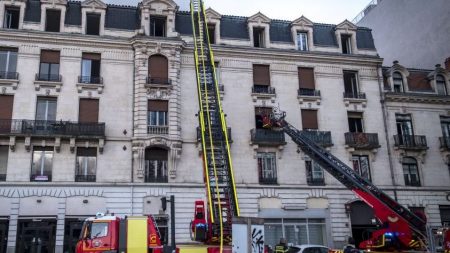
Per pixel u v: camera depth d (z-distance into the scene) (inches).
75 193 1151.0
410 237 794.2
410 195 1363.2
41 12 1240.8
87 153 1192.2
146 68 1262.3
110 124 1216.8
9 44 1202.6
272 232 1257.4
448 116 1480.1
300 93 1370.6
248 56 1360.7
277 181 1286.9
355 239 1302.9
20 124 1152.2
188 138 1253.7
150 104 1251.2
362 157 1373.0
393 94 1432.1
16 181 1123.9
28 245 1103.0
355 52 1450.5
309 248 847.1
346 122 1381.6
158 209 1182.3
